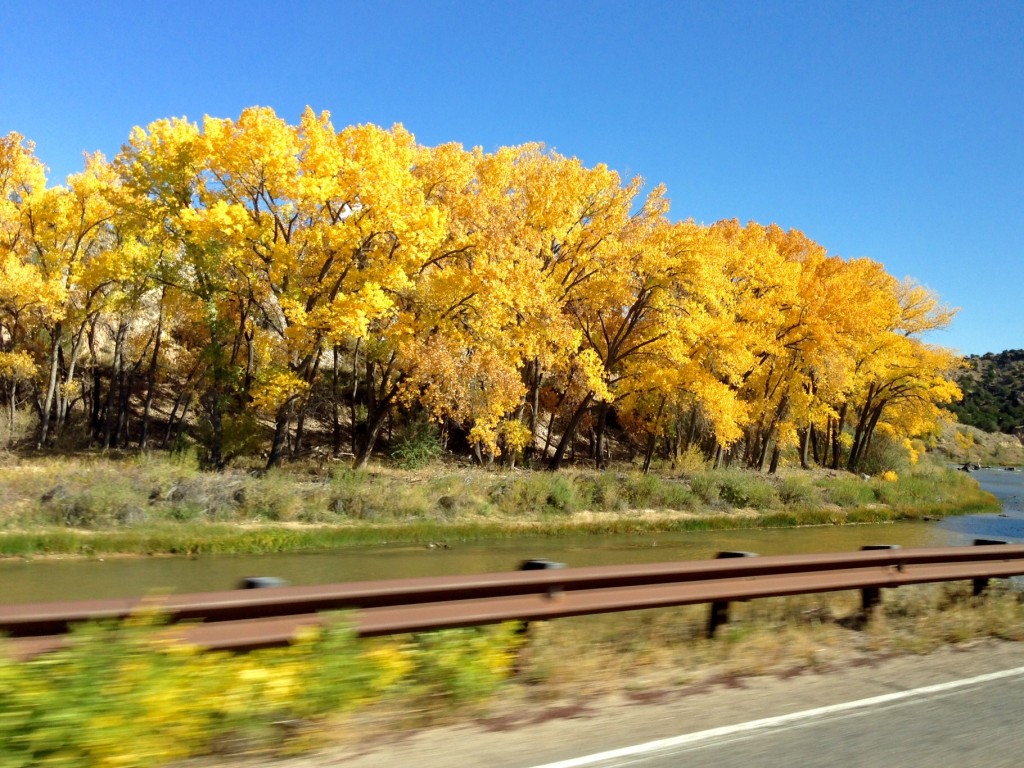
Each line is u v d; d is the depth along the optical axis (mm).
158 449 33688
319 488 23062
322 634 4785
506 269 25281
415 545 21172
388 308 24047
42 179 27234
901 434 52250
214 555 18406
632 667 6023
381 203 22906
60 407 32875
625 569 6320
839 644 7164
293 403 27547
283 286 24984
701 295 30828
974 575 9039
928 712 5133
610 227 30156
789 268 36094
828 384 39438
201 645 4422
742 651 6559
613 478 29781
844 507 33781
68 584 14133
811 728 4707
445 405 25672
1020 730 4809
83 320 28906
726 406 31984
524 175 30297
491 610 5582
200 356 26953
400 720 4570
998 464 109062
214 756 3961
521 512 25859
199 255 23906
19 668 3787
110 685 3881
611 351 33094
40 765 3541
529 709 4930
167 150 23969
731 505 31156
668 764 4004
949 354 48000
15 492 18656
